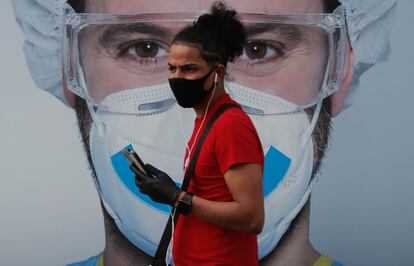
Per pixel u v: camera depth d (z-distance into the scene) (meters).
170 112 2.52
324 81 2.51
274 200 2.59
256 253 1.43
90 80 2.50
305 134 2.57
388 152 2.66
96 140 2.58
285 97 2.53
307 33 2.49
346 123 2.62
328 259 2.70
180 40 1.33
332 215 2.68
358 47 2.55
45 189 2.65
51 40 2.51
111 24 2.47
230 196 1.33
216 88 1.37
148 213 2.59
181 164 2.53
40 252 2.67
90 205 2.65
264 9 2.50
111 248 2.65
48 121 2.60
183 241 1.40
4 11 2.52
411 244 2.72
